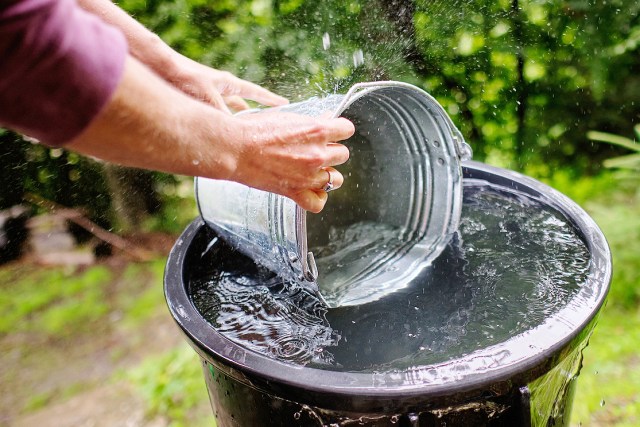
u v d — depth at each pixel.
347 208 1.58
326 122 1.03
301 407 0.96
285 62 2.92
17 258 3.47
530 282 1.24
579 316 0.99
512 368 0.88
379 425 0.92
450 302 1.22
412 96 1.24
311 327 1.17
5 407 2.44
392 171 1.50
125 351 2.71
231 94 1.59
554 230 1.42
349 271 1.40
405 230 1.50
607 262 1.17
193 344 1.05
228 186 1.28
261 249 1.27
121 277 3.30
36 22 0.63
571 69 3.14
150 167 0.84
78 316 3.00
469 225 1.52
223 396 1.15
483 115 3.30
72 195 3.37
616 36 3.01
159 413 2.28
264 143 0.94
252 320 1.20
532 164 3.47
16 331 2.94
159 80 0.82
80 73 0.67
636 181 3.22
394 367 1.02
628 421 2.01
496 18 2.91
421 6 2.78
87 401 2.41
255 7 2.93
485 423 0.95
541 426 1.09
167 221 3.56
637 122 3.33
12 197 3.29
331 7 2.83
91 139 0.75
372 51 2.84
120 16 1.35
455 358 0.97
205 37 2.99
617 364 2.27
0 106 0.67
